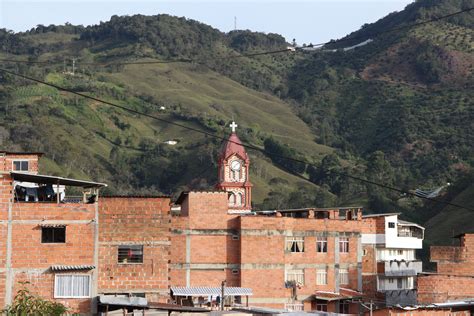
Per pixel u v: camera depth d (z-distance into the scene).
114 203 86.31
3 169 84.38
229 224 99.94
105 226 85.88
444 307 89.25
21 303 70.19
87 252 78.62
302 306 103.62
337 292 106.94
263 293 99.94
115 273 85.38
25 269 76.94
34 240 77.50
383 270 120.81
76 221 78.69
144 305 74.56
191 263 98.25
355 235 109.31
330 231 107.50
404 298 109.38
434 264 166.88
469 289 106.00
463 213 195.12
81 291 77.56
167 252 86.38
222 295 87.62
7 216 77.12
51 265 77.56
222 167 143.25
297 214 116.06
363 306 103.62
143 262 86.06
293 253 104.31
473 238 114.38
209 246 99.06
